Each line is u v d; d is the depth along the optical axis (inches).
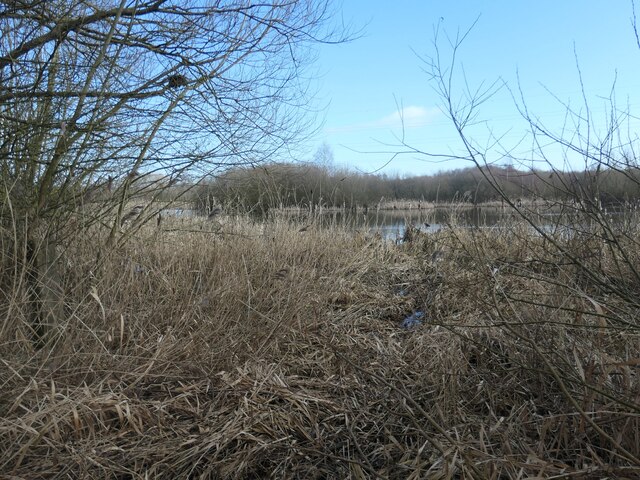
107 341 134.0
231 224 217.8
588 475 83.4
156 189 170.1
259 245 205.8
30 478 91.9
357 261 246.1
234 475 96.7
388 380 126.1
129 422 107.0
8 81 146.6
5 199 134.4
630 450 92.0
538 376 115.0
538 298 144.1
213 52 157.6
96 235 163.8
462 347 138.6
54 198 146.7
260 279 176.2
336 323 174.2
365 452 103.2
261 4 157.3
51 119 146.7
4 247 133.6
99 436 104.5
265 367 136.6
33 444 97.2
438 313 168.7
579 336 119.9
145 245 179.5
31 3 137.9
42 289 131.7
